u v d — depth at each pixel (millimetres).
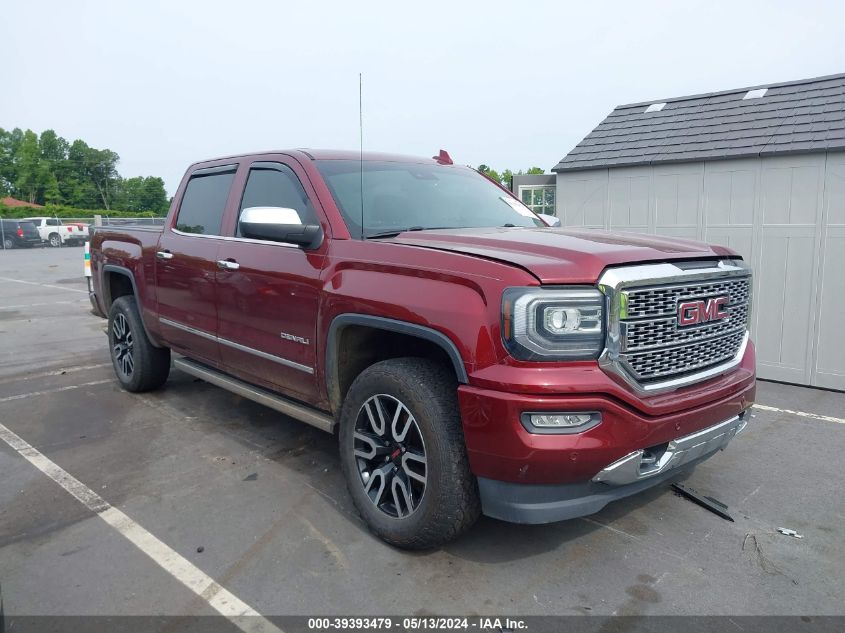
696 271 2920
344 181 3809
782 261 6090
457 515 2857
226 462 4211
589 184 7320
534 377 2539
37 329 9320
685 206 6660
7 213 63562
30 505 3604
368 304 3100
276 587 2828
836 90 6516
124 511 3529
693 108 7504
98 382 6227
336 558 3059
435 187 4227
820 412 5273
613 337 2609
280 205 3947
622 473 2646
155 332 5207
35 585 2844
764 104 6895
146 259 5156
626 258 2729
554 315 2562
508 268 2654
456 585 2846
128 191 86188
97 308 6285
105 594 2777
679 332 2873
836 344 5859
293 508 3566
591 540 3250
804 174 5883
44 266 22281
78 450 4422
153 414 5191
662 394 2793
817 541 3254
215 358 4496
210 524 3387
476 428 2650
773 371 6242
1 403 5520
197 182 4891
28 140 85438
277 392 4051
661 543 3227
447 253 2902
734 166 6281
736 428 3213
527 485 2625
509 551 3131
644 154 6934
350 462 3283
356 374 3479
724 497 3738
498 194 4605
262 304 3852
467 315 2699
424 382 2900
